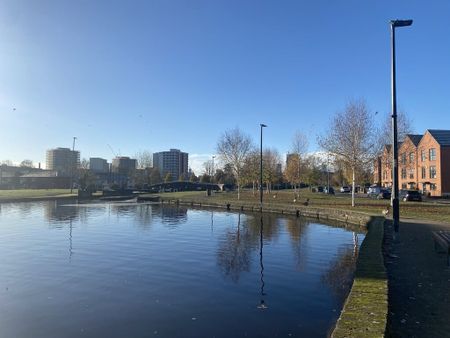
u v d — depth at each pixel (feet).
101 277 43.14
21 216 120.47
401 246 50.03
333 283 40.09
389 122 158.81
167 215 125.59
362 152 132.57
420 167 240.94
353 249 59.47
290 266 47.98
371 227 62.08
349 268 46.62
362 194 242.17
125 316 31.12
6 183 404.16
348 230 83.71
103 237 73.72
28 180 410.31
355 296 25.00
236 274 44.11
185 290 38.01
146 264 49.49
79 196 238.07
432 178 227.40
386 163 163.63
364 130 133.59
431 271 36.60
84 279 42.37
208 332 27.73
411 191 165.68
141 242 67.36
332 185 347.15
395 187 55.67
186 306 33.32
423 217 86.99
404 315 25.20
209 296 36.04
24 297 36.22
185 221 105.50
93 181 332.80
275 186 328.08
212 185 357.20
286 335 27.04
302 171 216.33
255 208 145.79
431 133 229.04
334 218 105.70
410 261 41.04
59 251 58.80
